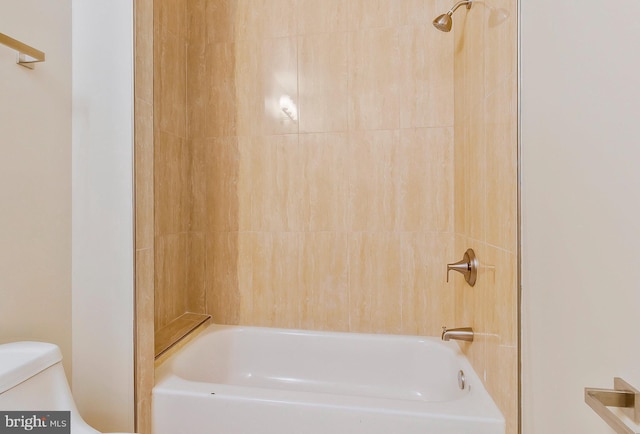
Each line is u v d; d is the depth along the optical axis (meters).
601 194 0.55
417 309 1.71
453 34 1.64
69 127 1.13
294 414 1.11
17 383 0.78
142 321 1.15
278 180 1.82
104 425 1.12
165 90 1.68
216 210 1.88
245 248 1.86
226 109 1.86
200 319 1.82
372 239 1.74
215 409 1.15
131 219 1.11
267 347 1.78
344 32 1.74
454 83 1.64
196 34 1.88
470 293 1.38
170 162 1.73
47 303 1.05
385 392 1.65
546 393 0.77
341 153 1.76
